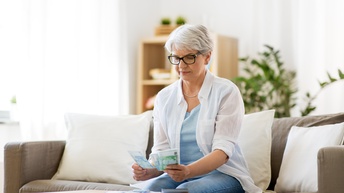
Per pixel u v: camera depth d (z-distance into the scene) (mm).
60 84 4141
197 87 2570
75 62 4266
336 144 2652
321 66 4613
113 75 4609
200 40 2443
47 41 4055
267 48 4867
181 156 2549
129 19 5023
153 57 5152
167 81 4875
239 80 4574
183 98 2578
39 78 3973
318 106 4621
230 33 5141
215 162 2354
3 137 3979
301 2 4707
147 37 5258
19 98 3898
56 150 3262
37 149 3131
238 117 2475
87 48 4391
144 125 3326
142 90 4973
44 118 4031
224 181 2412
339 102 4527
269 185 2908
